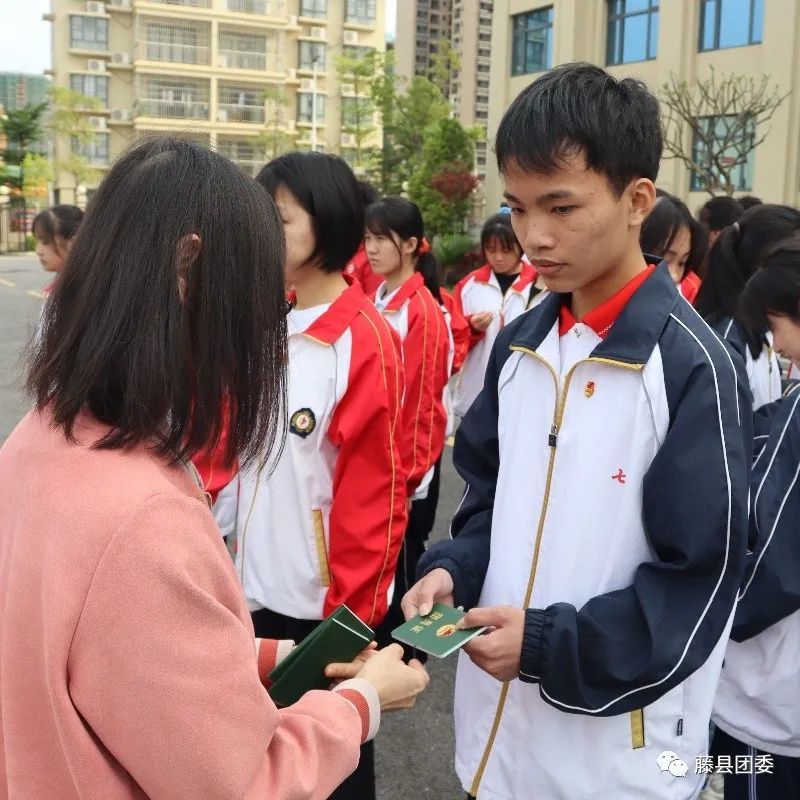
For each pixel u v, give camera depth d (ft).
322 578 7.13
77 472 3.10
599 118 4.24
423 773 8.93
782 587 5.73
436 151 79.00
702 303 8.87
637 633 4.50
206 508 3.23
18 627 3.05
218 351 3.29
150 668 2.88
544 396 5.07
